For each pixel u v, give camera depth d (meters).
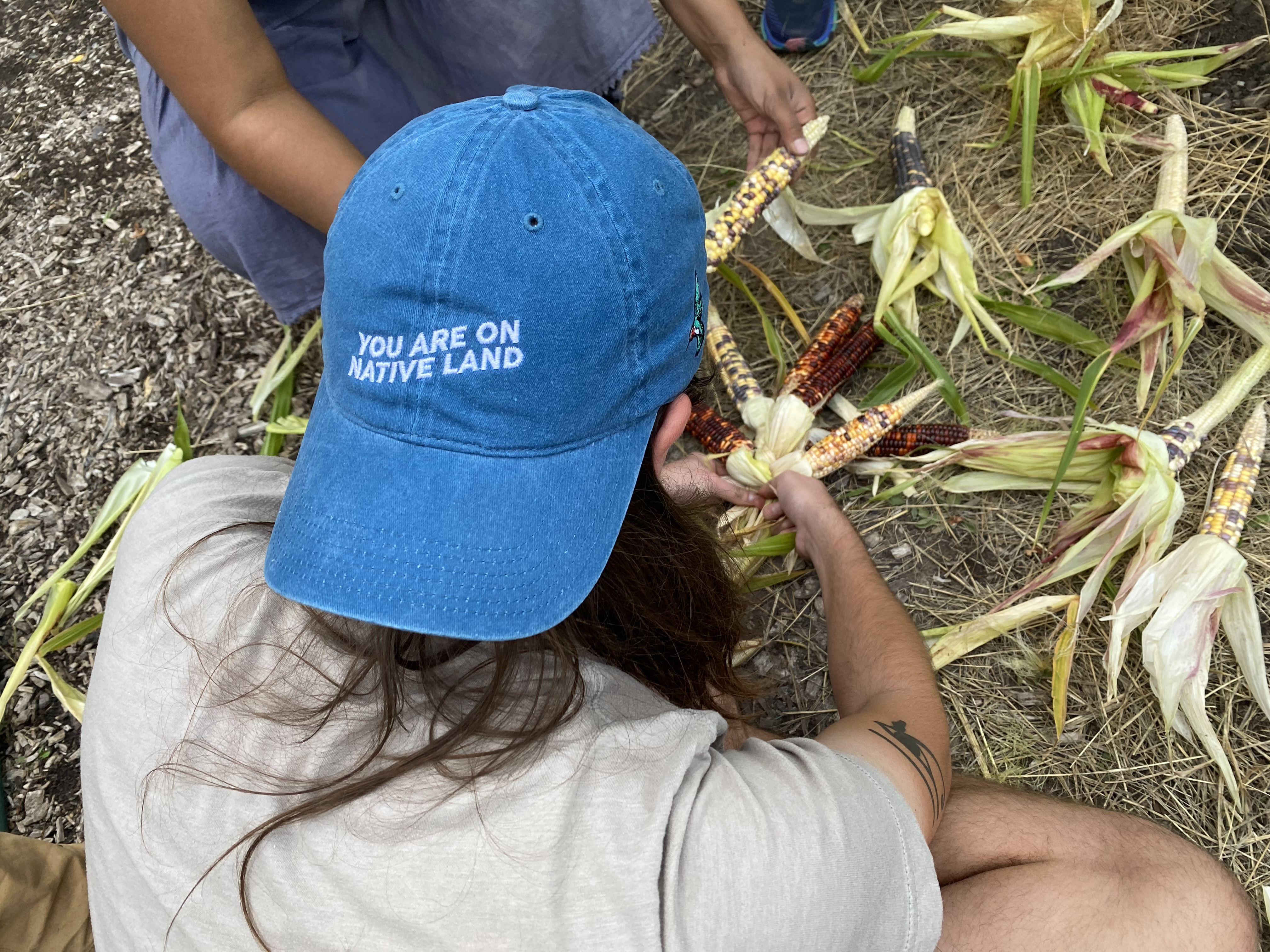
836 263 2.06
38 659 1.77
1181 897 1.14
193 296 2.26
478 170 0.78
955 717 1.61
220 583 0.97
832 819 0.80
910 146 1.97
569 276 0.77
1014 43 2.02
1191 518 1.65
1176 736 1.52
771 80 1.76
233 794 0.85
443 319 0.78
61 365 2.23
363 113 1.84
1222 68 1.97
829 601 1.45
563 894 0.75
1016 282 1.93
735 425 1.88
